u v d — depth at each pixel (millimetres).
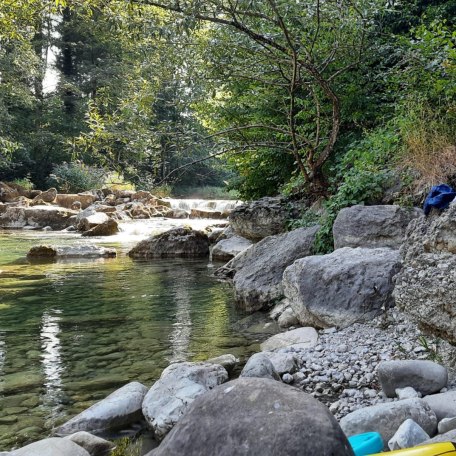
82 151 9109
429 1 10828
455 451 2250
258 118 10039
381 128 8664
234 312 6797
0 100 29000
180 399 3520
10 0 7004
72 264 11617
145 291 8328
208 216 24250
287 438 1629
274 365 4305
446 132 6941
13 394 4090
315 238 7289
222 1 7004
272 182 12156
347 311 5281
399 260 5426
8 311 6953
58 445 3014
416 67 7645
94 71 32719
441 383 3594
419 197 6512
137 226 20656
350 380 4051
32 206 24328
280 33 7422
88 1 6781
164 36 6676
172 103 8406
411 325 4852
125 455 3178
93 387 4215
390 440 2805
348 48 8430
